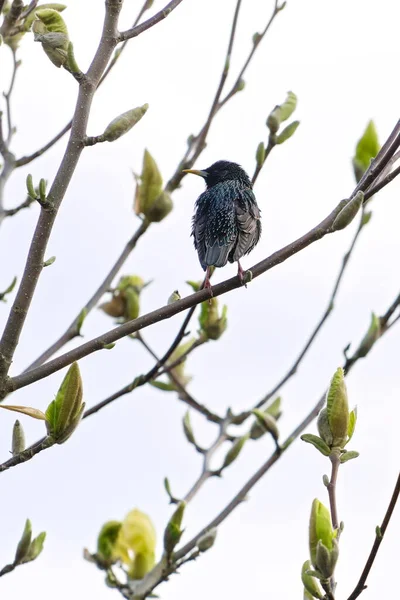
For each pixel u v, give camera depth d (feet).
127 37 27.81
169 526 35.27
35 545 31.53
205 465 39.93
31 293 27.37
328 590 25.07
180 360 37.27
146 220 38.04
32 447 27.40
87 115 27.43
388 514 24.43
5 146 36.22
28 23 36.17
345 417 26.37
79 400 27.30
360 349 36.04
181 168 38.60
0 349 27.35
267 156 35.17
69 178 27.32
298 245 30.58
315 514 26.03
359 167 39.68
